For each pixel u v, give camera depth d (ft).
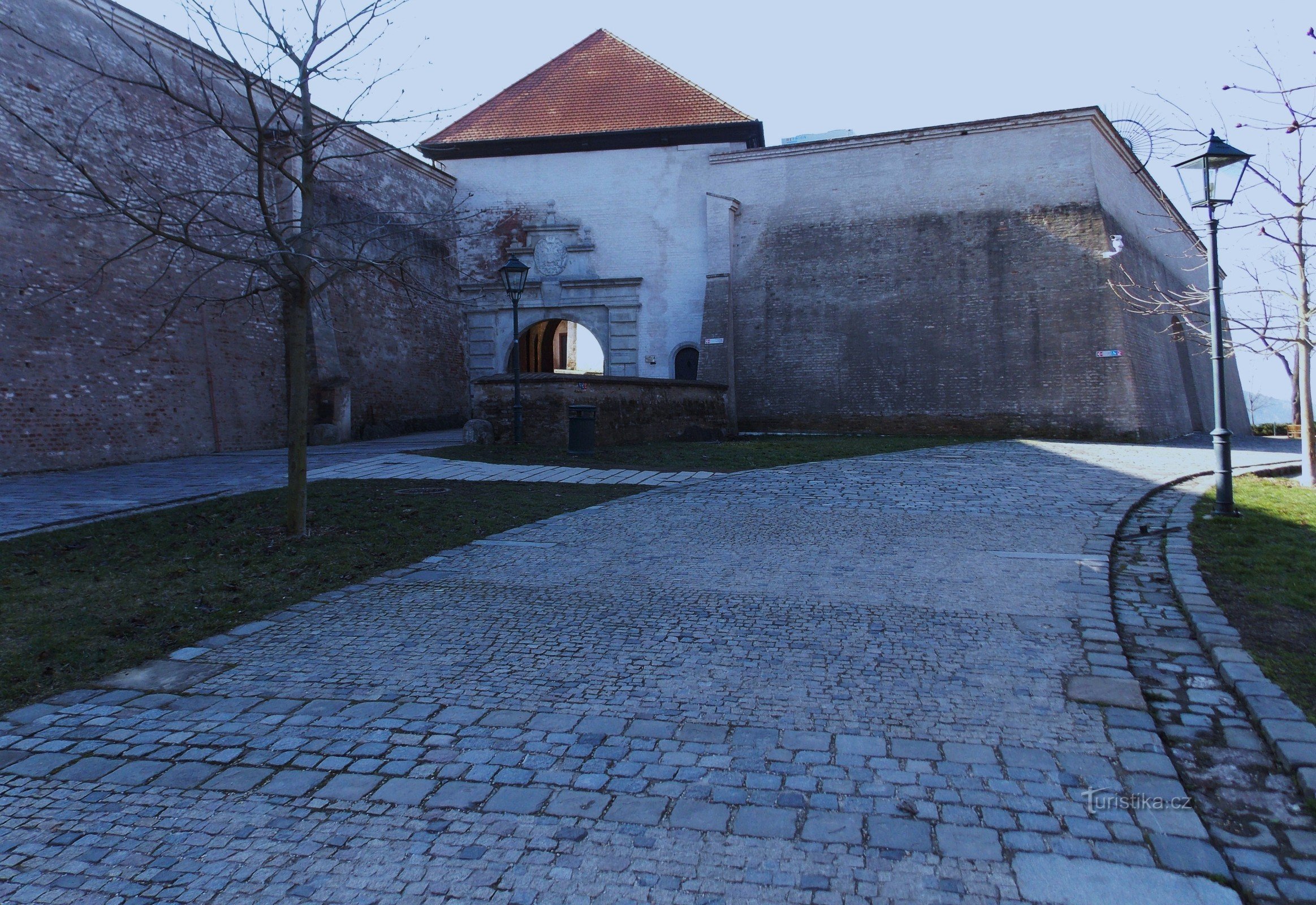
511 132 93.56
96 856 11.00
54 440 50.06
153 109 57.52
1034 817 11.39
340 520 32.73
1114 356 73.20
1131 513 32.73
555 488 40.81
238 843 11.25
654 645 18.54
